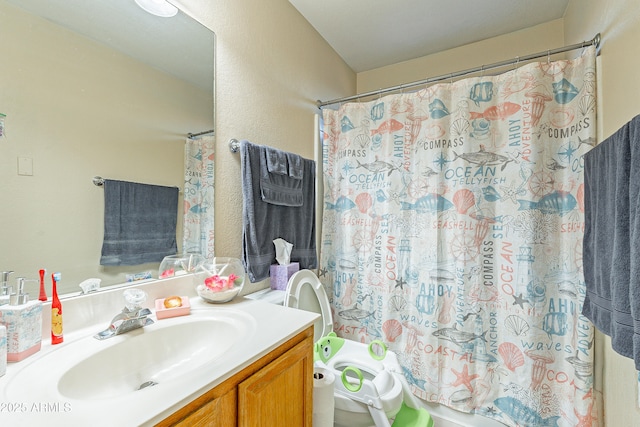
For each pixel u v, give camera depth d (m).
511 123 1.46
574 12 1.56
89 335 0.78
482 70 1.55
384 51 2.15
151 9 1.01
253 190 1.32
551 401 1.36
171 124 1.07
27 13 0.73
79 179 0.82
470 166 1.53
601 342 1.27
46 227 0.76
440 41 2.02
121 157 0.92
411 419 1.29
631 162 0.78
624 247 0.81
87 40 0.84
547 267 1.39
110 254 0.89
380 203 1.80
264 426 0.75
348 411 1.20
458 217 1.55
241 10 1.36
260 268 1.36
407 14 1.75
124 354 0.76
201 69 1.17
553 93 1.40
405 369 1.69
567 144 1.38
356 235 1.88
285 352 0.83
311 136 1.89
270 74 1.53
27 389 0.56
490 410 1.48
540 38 1.83
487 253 1.51
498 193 1.49
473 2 1.64
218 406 0.62
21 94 0.71
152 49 1.01
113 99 0.91
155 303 0.95
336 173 1.94
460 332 1.53
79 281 0.82
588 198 1.13
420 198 1.67
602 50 1.25
